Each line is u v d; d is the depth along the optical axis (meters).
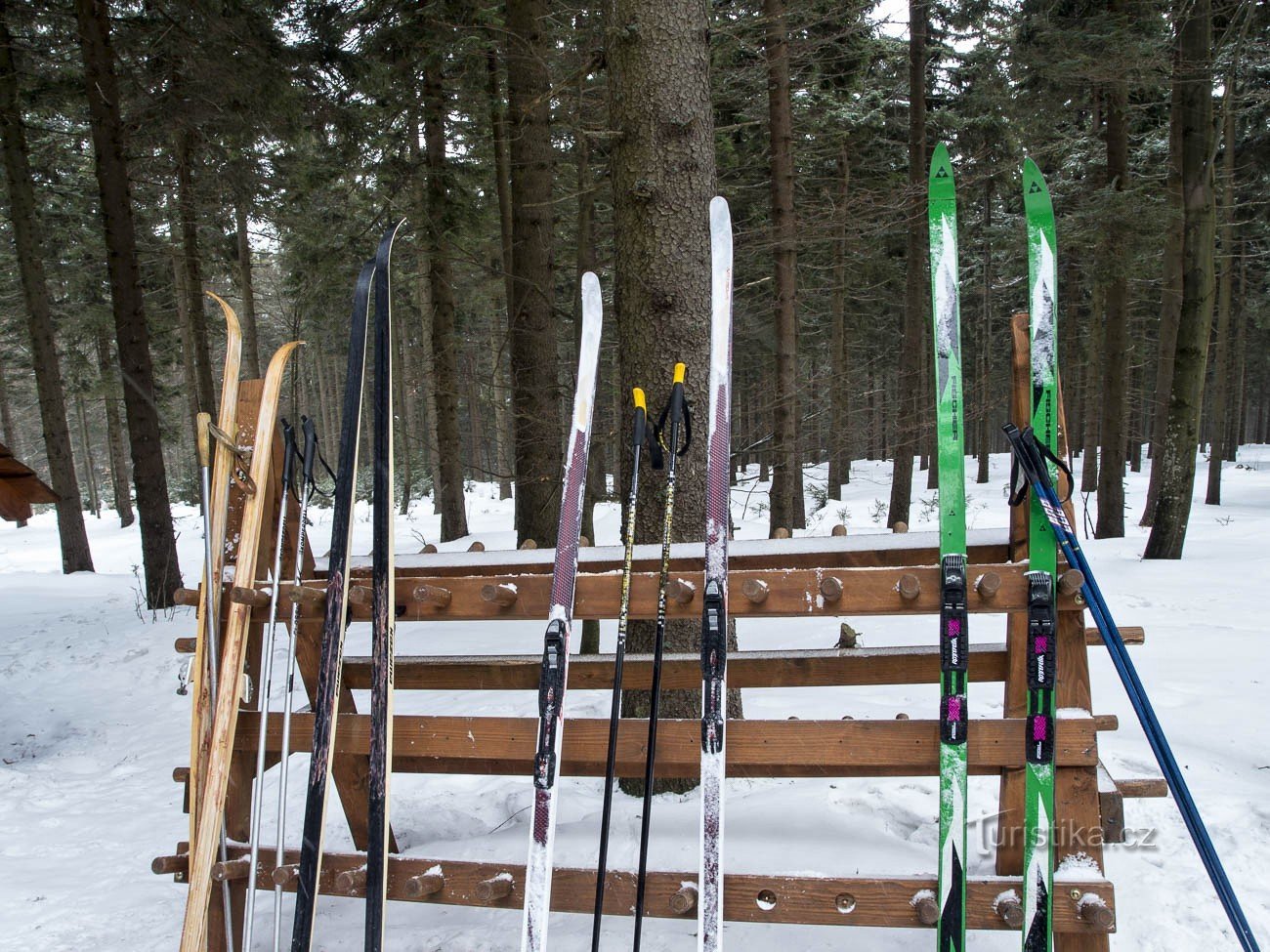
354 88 8.47
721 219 2.23
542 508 5.69
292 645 2.16
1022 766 1.85
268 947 2.27
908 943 2.05
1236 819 2.54
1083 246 9.90
